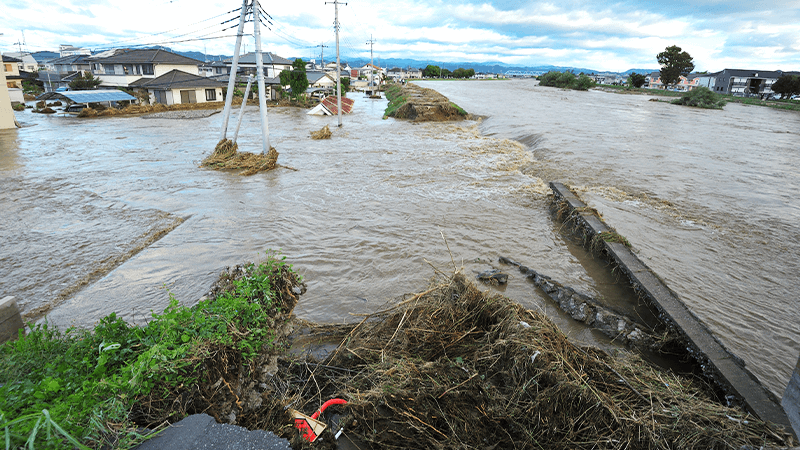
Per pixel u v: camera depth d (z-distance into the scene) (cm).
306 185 1497
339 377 483
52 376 326
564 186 1288
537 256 907
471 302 559
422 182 1537
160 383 319
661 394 429
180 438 279
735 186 1441
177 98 4316
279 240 992
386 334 553
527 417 396
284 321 512
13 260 884
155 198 1323
